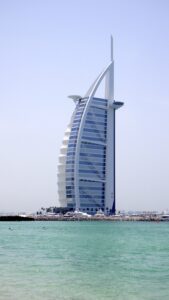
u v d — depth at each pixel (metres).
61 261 70.81
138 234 147.62
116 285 50.62
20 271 59.62
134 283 51.97
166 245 102.00
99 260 72.69
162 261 71.69
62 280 53.22
